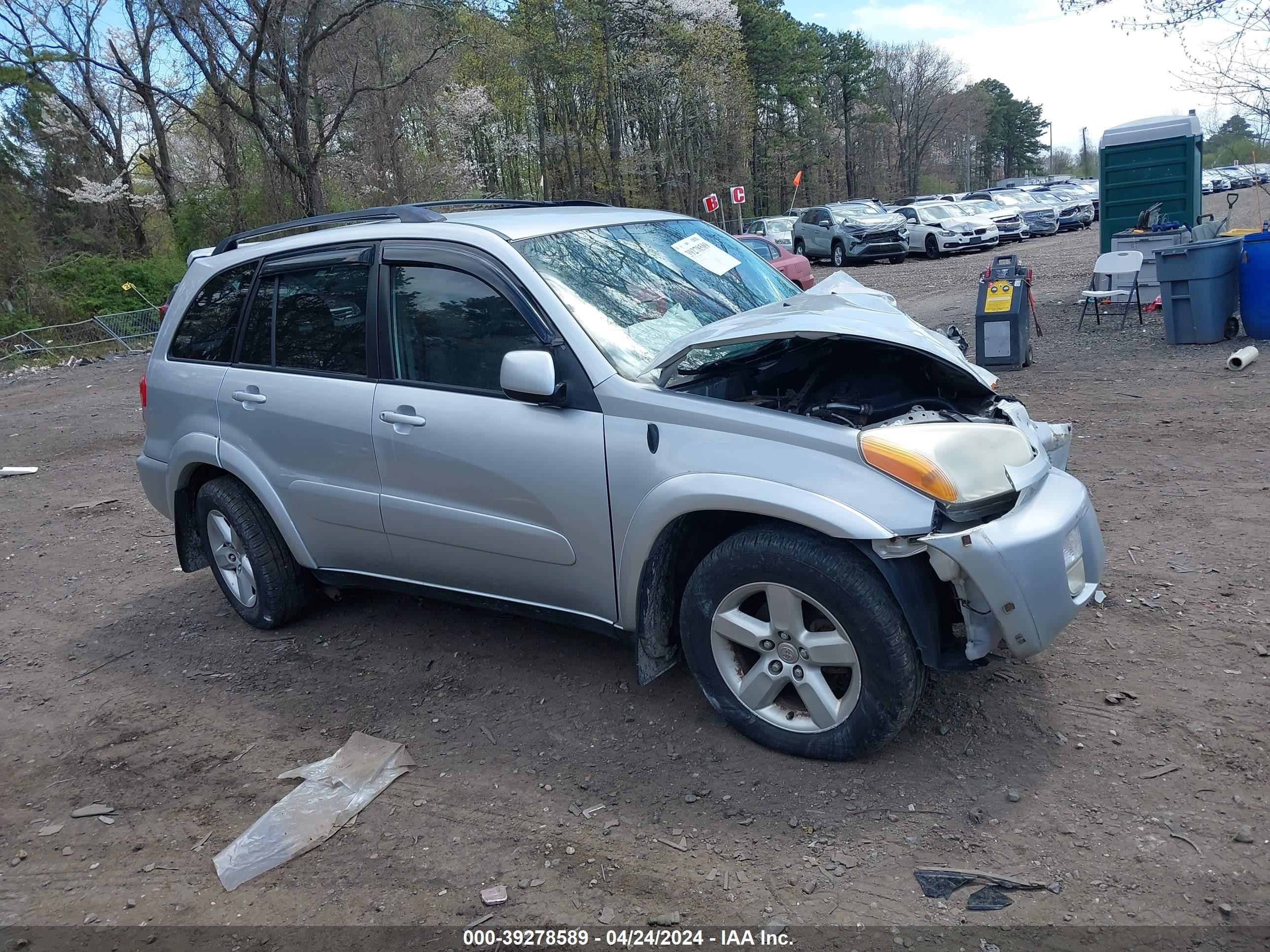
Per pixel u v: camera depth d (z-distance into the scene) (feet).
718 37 160.56
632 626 11.73
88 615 17.99
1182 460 20.49
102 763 12.44
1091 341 35.42
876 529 9.53
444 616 15.98
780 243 102.37
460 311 12.66
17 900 9.86
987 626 9.88
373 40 91.04
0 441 37.65
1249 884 8.49
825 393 11.98
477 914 9.05
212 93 93.97
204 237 97.55
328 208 93.50
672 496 10.68
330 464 13.92
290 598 15.75
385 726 12.69
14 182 102.27
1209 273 31.37
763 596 11.02
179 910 9.50
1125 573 15.19
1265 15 35.83
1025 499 10.39
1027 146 399.85
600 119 158.61
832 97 269.44
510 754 11.73
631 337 11.98
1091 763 10.41
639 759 11.32
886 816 9.84
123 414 41.98
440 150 109.91
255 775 11.84
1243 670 11.96
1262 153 43.75
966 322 43.06
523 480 11.91
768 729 10.99
